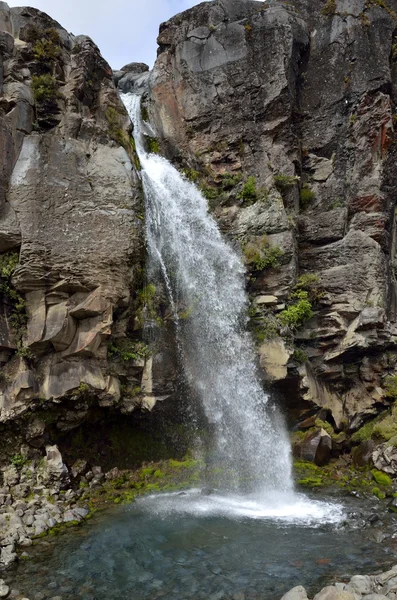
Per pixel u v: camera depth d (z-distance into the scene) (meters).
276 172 17.00
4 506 10.92
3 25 14.02
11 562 9.11
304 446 15.09
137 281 13.39
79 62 14.09
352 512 11.59
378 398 15.88
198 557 9.44
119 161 13.53
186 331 14.63
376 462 14.18
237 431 14.83
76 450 12.84
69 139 13.08
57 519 10.86
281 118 17.41
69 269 12.01
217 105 18.22
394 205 17.80
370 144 17.17
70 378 11.84
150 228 14.98
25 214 11.97
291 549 9.73
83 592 8.21
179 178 17.23
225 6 18.92
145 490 12.80
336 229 16.80
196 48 18.88
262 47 17.91
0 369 11.76
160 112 19.05
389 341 16.09
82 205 12.60
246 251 16.27
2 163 12.14
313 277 16.42
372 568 8.91
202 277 15.77
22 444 11.89
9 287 11.91
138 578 8.67
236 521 11.13
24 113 12.84
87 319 12.17
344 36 18.11
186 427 14.34
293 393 15.47
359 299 16.05
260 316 15.87
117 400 12.64
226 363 15.12
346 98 17.73
